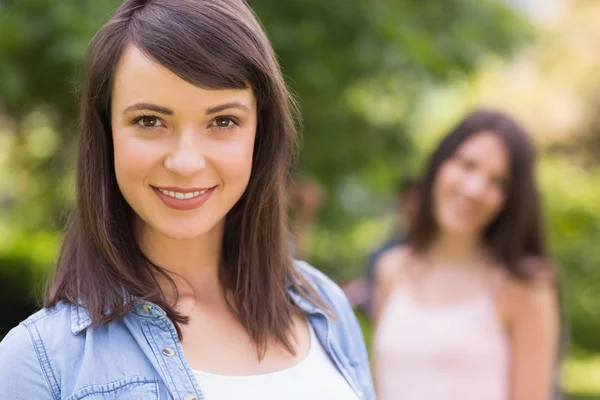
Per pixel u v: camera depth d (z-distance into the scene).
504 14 6.12
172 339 1.60
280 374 1.72
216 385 1.62
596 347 11.15
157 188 1.57
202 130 1.56
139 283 1.61
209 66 1.50
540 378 3.25
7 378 1.51
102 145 1.61
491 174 3.28
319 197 5.63
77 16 4.41
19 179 7.79
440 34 5.73
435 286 3.37
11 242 8.62
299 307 1.90
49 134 6.61
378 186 8.18
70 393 1.51
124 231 1.67
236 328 1.75
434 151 3.46
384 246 4.39
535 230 3.32
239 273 1.79
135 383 1.53
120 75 1.53
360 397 1.87
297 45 4.75
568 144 12.70
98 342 1.55
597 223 11.17
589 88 12.39
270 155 1.76
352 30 5.07
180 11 1.51
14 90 4.66
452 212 3.33
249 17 1.61
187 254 1.75
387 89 6.21
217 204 1.61
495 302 3.27
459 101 11.03
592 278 11.13
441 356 3.24
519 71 12.40
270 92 1.64
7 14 4.52
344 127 6.35
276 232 1.82
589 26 12.50
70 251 1.66
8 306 8.22
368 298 4.36
